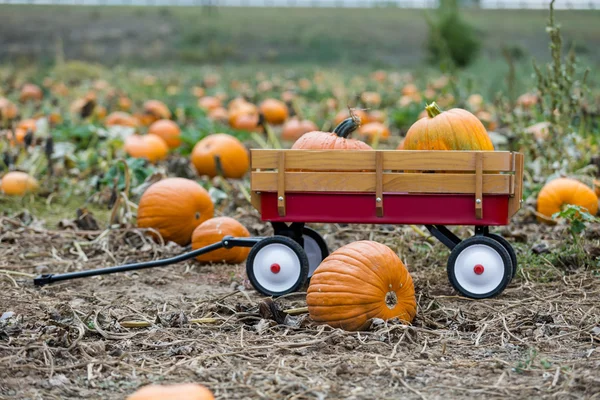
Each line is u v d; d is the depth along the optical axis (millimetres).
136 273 5254
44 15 37094
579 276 5020
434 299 4680
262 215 4746
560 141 6629
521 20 38844
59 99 12734
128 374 3959
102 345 4168
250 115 11117
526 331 4324
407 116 11477
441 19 21281
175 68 25344
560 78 6574
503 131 8875
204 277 5219
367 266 4316
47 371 3979
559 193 5941
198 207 5707
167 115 11273
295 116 11875
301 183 4676
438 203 4652
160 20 37562
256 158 4695
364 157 4637
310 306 4352
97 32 34094
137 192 6320
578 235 5461
